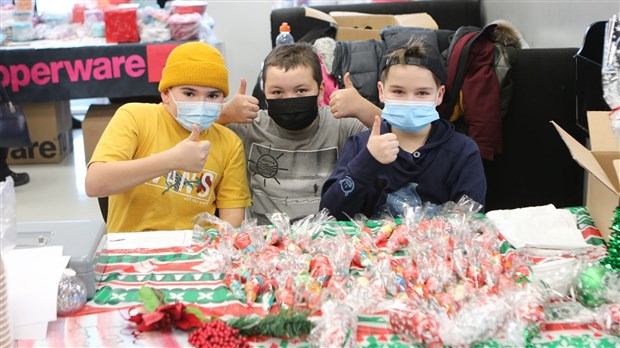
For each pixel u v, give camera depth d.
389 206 1.77
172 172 1.77
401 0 4.32
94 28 4.37
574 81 2.54
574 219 1.58
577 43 2.69
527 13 3.45
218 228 1.54
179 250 1.44
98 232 1.32
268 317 1.08
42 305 1.10
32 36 4.36
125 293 1.24
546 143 2.75
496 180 2.82
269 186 1.97
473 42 2.71
